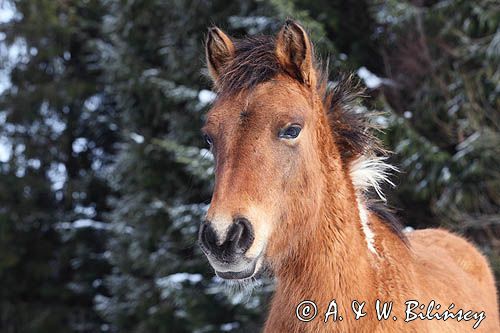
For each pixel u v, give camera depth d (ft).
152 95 39.17
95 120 54.75
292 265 11.30
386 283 11.51
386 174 13.20
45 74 55.47
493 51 30.76
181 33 37.96
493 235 31.83
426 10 32.83
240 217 9.96
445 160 30.63
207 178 31.24
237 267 10.01
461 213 30.37
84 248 49.47
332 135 12.18
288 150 10.52
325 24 34.19
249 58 11.08
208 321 34.55
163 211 36.45
